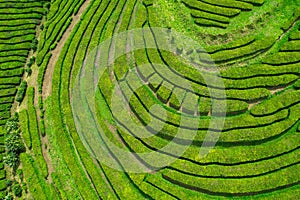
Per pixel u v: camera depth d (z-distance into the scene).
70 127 45.12
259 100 42.47
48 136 45.66
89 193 41.31
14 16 55.72
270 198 37.69
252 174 38.91
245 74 43.78
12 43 53.69
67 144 44.31
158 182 40.09
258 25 46.59
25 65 52.06
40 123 46.53
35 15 55.44
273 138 40.41
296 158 38.84
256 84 43.06
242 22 46.97
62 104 46.97
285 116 40.88
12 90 49.94
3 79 50.84
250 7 47.47
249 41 45.62
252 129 40.78
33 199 42.78
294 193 37.47
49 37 52.81
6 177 44.97
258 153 39.62
